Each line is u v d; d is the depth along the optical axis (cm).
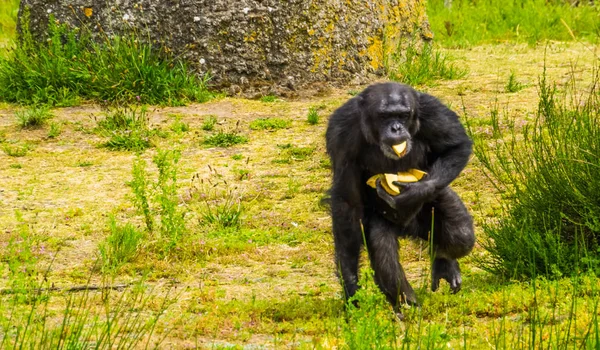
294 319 1145
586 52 3195
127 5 2614
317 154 2088
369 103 1119
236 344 1041
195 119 2369
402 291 1119
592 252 1255
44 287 1305
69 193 1862
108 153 2144
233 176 1955
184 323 1129
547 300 1122
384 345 889
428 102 1146
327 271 1412
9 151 2127
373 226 1160
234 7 2597
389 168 1158
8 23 3872
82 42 2622
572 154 1309
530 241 1265
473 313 1121
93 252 1513
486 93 2544
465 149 1148
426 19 3006
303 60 2642
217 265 1451
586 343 935
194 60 2598
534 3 3956
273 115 2411
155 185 1698
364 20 2745
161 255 1483
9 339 998
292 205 1769
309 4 2630
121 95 2494
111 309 1198
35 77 2525
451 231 1170
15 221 1680
